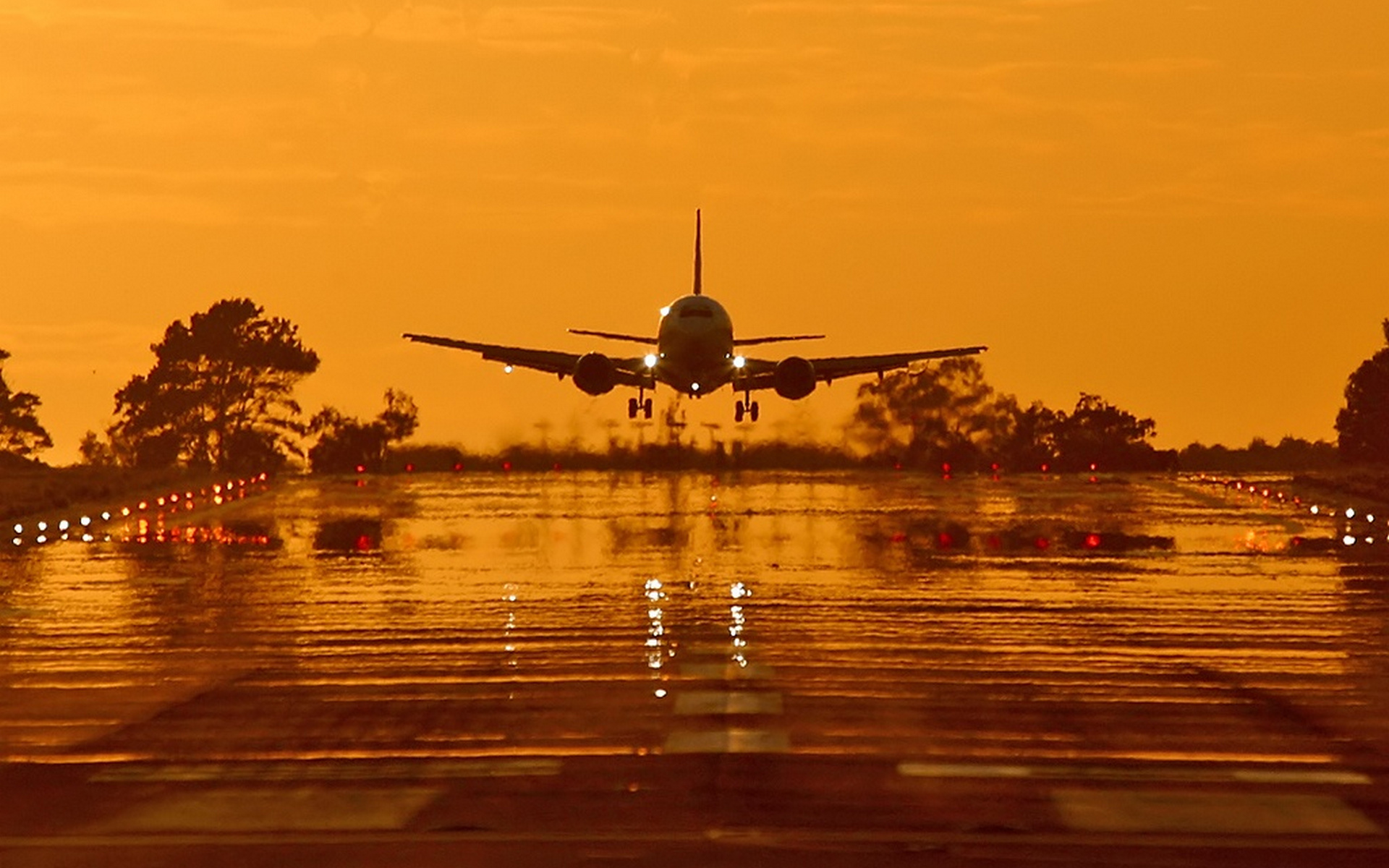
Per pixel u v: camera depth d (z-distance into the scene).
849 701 114.31
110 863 77.00
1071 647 136.75
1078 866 75.62
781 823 83.00
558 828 82.19
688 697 115.81
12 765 97.31
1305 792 89.75
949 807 86.31
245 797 89.56
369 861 76.62
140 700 116.69
